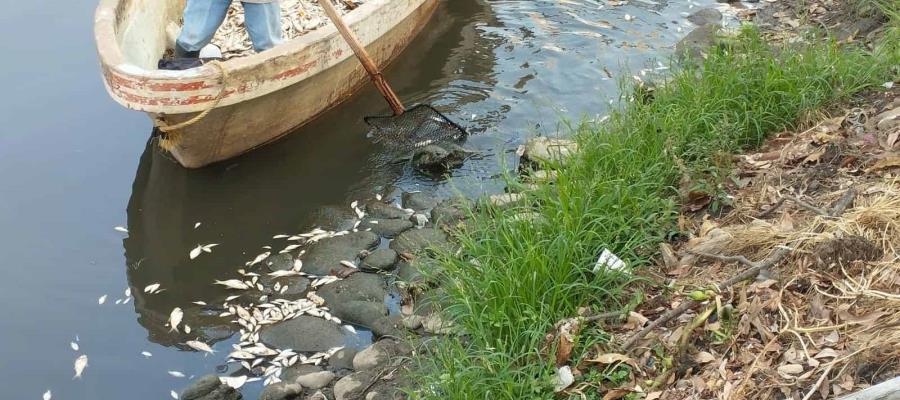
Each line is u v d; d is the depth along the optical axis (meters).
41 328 4.56
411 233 5.03
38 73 6.85
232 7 7.00
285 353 4.31
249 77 5.29
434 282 4.50
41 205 5.49
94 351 4.41
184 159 5.62
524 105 6.30
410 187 5.57
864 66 5.26
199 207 5.47
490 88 6.55
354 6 7.00
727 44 6.11
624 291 3.99
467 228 4.80
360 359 4.14
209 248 5.12
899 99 4.79
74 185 5.67
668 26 7.25
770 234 3.88
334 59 5.87
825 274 3.52
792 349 3.26
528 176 5.03
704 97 5.27
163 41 6.64
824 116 4.99
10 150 5.99
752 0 7.59
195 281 4.89
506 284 3.91
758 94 5.25
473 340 3.89
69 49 7.19
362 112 6.37
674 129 5.00
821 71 5.29
